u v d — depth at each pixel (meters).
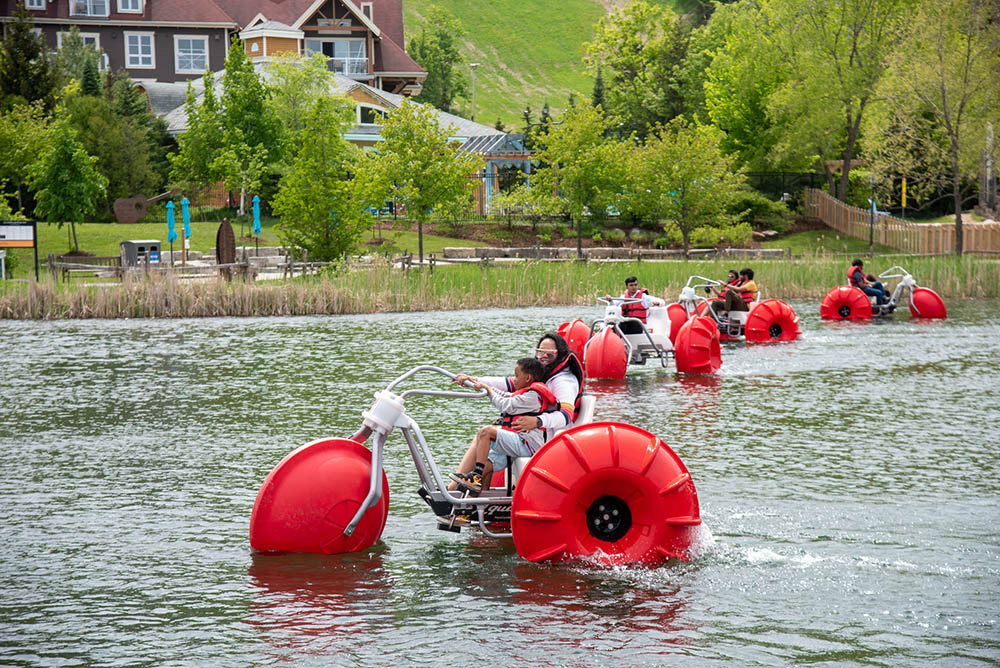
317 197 38.81
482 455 8.29
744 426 12.74
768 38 64.19
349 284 31.30
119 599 6.91
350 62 89.12
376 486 7.91
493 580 7.23
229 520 8.80
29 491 9.78
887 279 34.94
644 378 17.27
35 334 24.23
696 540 7.74
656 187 50.91
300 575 7.36
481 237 54.88
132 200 55.00
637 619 6.47
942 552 7.74
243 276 34.19
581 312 29.30
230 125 57.47
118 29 82.56
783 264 36.38
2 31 79.44
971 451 11.23
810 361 19.08
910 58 50.22
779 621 6.43
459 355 19.59
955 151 47.06
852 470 10.35
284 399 14.94
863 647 6.03
